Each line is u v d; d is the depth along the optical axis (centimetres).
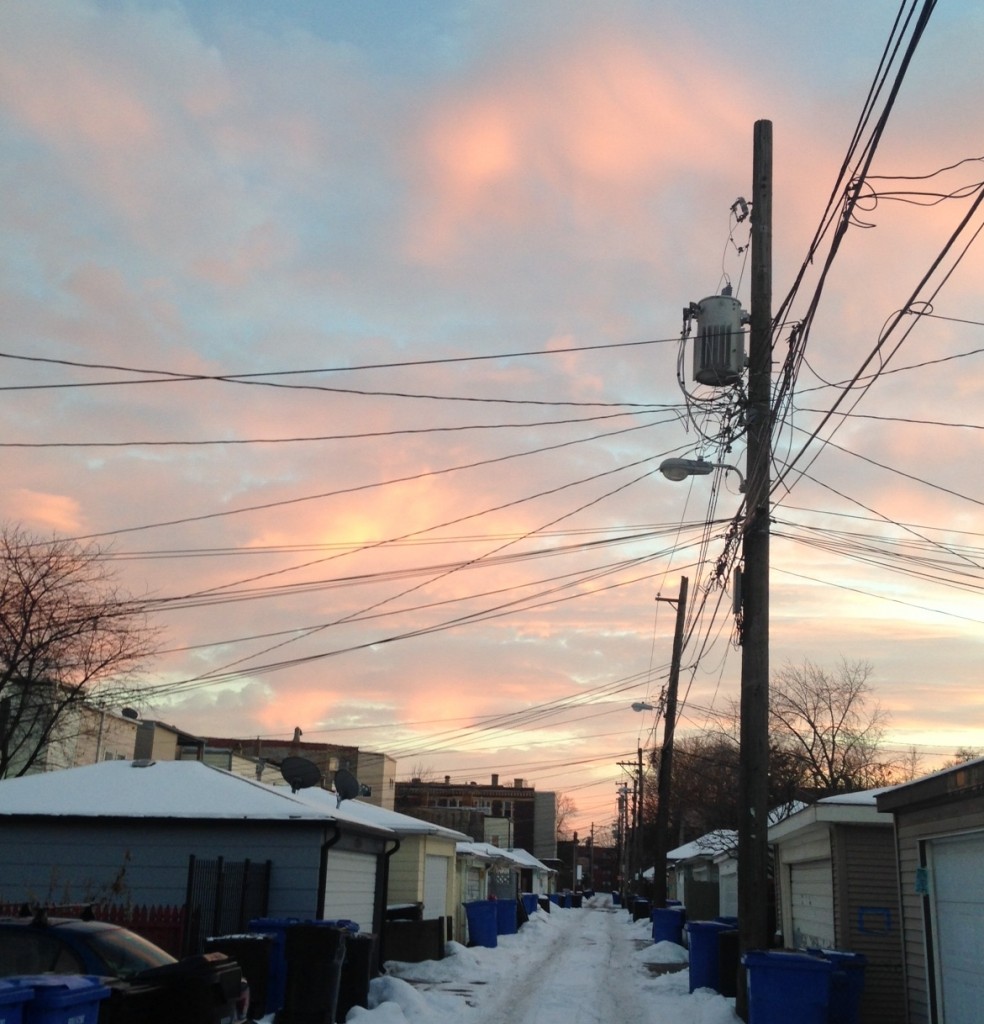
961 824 1062
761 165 1419
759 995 1163
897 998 1456
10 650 2731
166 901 1631
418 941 2327
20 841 1675
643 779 8475
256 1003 1292
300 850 1656
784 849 1983
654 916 3209
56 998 659
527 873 6888
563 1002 1777
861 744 4138
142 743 2992
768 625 1419
